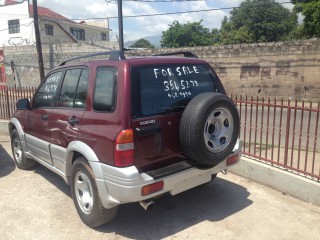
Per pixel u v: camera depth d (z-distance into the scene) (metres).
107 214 3.60
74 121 3.79
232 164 3.97
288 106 4.57
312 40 17.17
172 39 42.06
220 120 3.53
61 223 3.89
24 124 5.25
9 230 3.77
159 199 4.46
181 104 3.61
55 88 4.48
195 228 3.73
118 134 3.18
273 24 33.75
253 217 3.93
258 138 7.97
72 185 3.93
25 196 4.68
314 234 3.55
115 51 3.59
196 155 3.38
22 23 37.09
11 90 8.77
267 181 4.76
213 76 4.09
